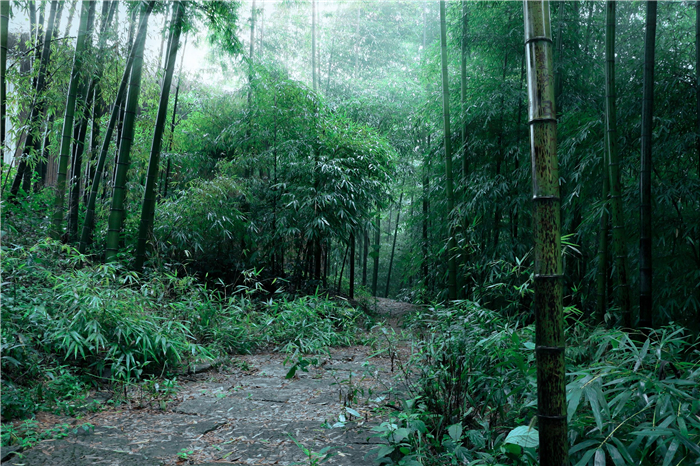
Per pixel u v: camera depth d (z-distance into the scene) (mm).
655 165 4270
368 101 9359
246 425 2488
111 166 5973
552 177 1354
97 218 5754
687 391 1882
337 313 5848
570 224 4855
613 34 3391
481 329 2988
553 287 1361
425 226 7473
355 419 2557
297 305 5312
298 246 6770
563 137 4828
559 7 5172
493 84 5668
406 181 9516
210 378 3488
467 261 5445
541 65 1355
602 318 3803
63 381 2754
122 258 4887
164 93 4961
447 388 2363
